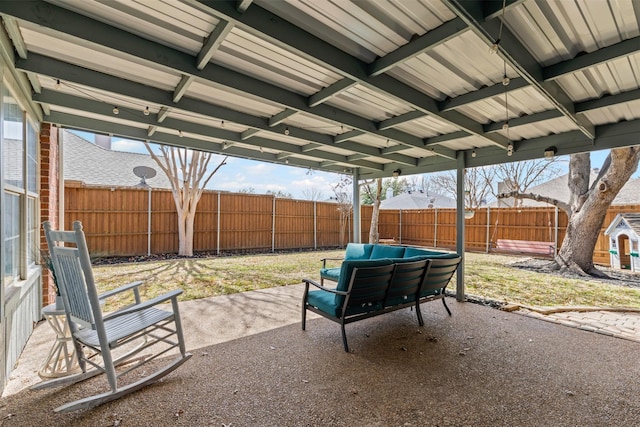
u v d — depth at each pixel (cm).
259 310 440
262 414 210
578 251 755
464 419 206
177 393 234
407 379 257
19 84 268
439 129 421
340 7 183
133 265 773
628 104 315
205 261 858
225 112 352
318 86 291
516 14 184
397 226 1408
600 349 318
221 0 173
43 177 378
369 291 330
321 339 340
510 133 419
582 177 767
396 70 255
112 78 275
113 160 1220
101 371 259
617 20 189
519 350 315
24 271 313
